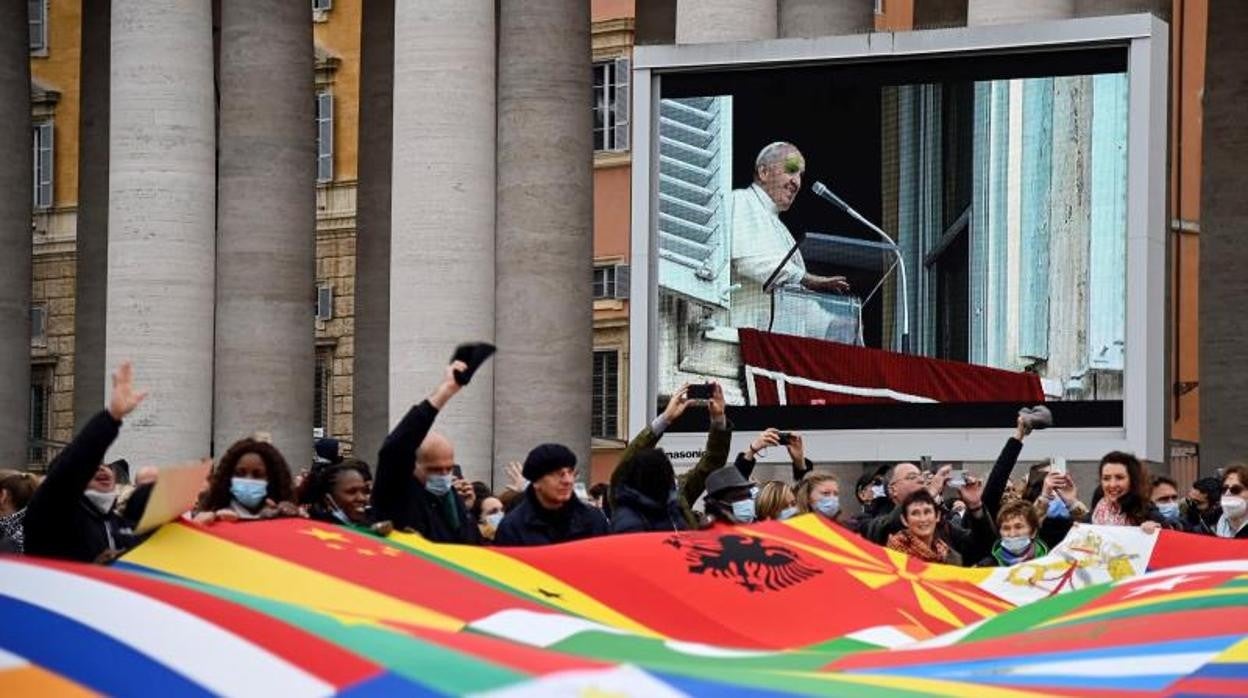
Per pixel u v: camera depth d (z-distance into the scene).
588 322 41.31
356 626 9.37
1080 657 11.07
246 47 43.88
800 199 30.98
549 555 13.56
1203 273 43.88
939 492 21.17
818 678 9.52
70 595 9.48
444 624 11.68
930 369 30.27
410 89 40.09
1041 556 17.31
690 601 13.59
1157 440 29.70
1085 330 29.70
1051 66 30.09
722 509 18.34
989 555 19.52
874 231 30.72
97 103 50.50
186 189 42.34
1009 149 30.19
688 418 30.78
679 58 31.39
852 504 37.81
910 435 30.17
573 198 41.03
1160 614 12.56
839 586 14.16
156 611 9.36
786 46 31.14
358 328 48.66
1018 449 19.67
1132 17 29.61
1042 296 29.91
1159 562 16.02
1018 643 11.65
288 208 43.84
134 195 42.28
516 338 40.53
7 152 47.16
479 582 12.59
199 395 42.44
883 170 30.73
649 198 31.62
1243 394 43.28
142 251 42.19
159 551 11.97
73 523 12.90
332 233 68.94
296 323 43.91
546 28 41.09
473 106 40.03
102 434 12.79
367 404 48.38
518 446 40.41
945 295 30.36
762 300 31.08
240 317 43.50
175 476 11.84
